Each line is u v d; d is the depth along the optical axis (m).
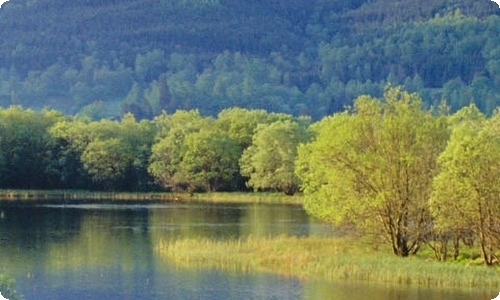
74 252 98.69
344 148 91.81
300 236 108.75
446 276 78.81
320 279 80.88
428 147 91.25
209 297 74.62
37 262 91.94
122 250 99.94
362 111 93.44
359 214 91.44
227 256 92.00
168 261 92.00
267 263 88.25
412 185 90.38
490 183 83.06
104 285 79.75
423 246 95.94
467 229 85.88
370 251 93.44
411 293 75.19
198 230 119.25
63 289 78.25
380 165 90.94
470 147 83.06
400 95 94.06
